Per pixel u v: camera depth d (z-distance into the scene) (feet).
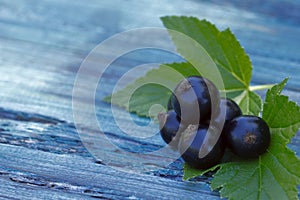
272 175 1.06
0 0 1.54
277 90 1.09
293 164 1.05
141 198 1.07
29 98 1.25
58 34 1.44
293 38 1.45
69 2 1.55
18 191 1.07
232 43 1.20
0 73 1.31
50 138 1.16
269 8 1.56
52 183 1.09
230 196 1.04
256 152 1.07
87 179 1.09
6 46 1.39
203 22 1.21
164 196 1.07
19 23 1.46
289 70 1.35
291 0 1.59
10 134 1.17
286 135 1.07
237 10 1.55
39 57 1.36
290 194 1.04
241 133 1.07
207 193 1.08
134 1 1.57
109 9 1.53
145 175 1.10
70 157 1.13
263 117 1.09
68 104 1.24
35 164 1.11
